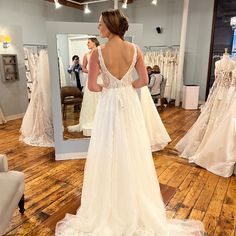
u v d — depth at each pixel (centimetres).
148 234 160
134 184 162
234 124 262
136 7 725
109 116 155
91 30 267
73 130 304
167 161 305
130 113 158
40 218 191
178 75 659
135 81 162
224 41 636
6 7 566
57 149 303
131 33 270
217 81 292
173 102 694
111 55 147
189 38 666
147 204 168
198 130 310
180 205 209
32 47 634
